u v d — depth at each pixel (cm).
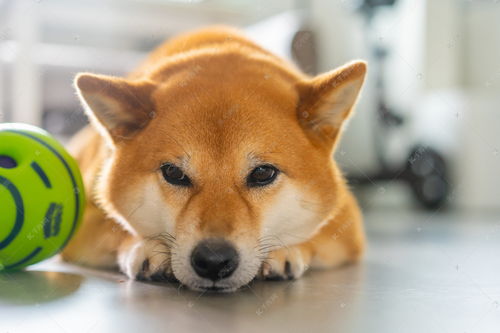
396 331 48
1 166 59
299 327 48
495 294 58
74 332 46
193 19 161
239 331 47
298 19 125
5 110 138
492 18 163
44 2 142
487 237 98
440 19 167
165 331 46
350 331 47
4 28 135
